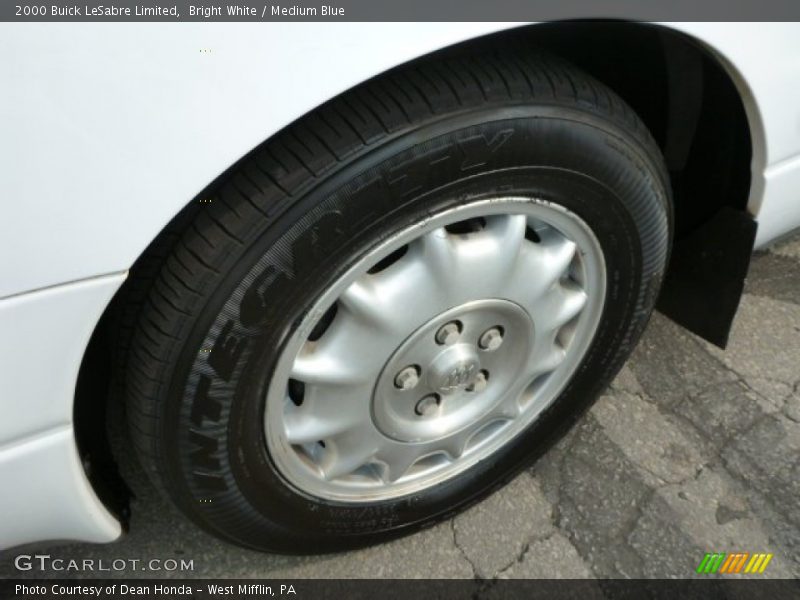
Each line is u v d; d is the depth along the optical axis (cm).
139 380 97
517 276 110
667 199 120
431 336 110
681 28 98
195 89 73
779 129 121
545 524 147
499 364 124
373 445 119
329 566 141
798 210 143
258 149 89
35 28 65
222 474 107
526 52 101
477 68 95
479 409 128
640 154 108
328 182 87
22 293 76
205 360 94
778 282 196
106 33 67
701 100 126
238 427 103
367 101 90
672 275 162
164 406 97
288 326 96
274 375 101
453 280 104
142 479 150
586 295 122
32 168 70
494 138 93
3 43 64
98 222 75
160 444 102
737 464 156
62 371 85
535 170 99
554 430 146
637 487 153
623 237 117
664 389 170
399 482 131
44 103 67
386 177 90
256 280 90
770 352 178
